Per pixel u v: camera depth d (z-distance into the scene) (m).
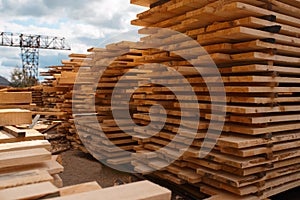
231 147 3.47
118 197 1.34
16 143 2.30
